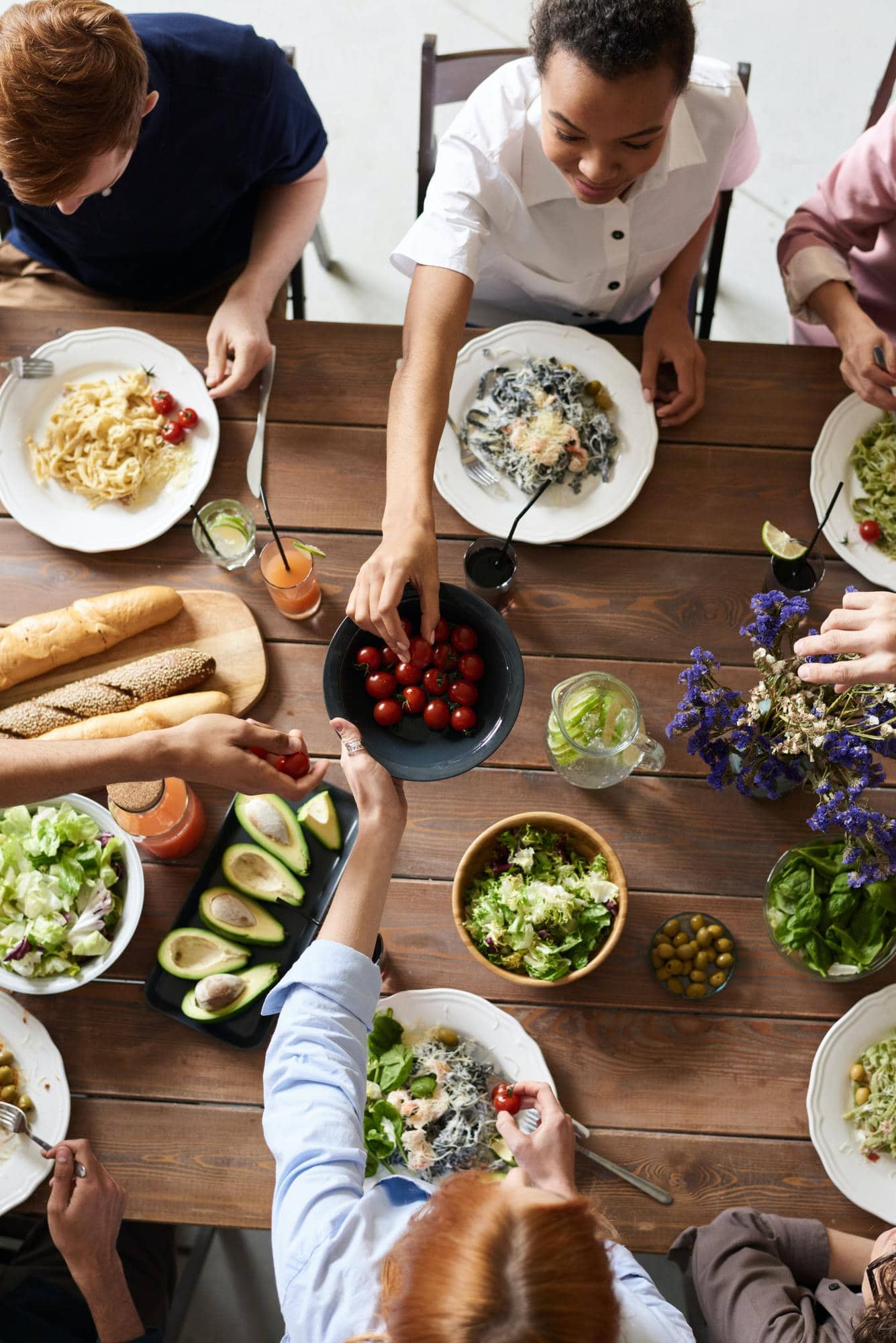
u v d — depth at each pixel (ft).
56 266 6.23
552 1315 2.16
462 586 4.91
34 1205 4.16
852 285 5.50
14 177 4.32
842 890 4.16
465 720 4.22
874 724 3.61
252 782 3.95
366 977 3.53
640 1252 4.15
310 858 4.52
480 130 4.87
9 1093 4.18
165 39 5.00
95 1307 4.05
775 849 4.55
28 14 4.12
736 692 3.92
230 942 4.38
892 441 4.96
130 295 6.31
